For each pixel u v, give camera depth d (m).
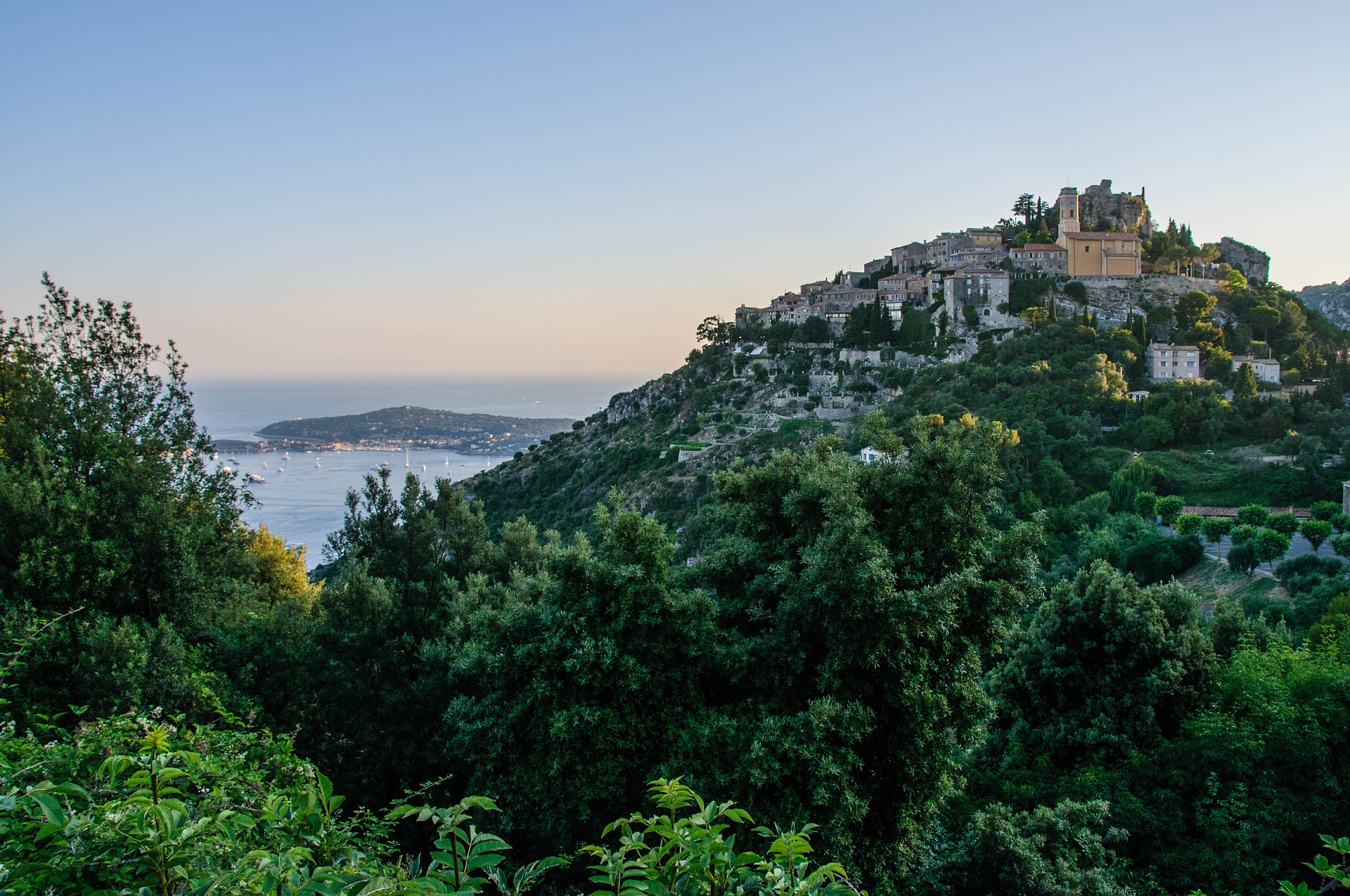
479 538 31.31
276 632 24.73
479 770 20.89
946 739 22.77
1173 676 29.44
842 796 19.05
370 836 10.16
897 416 130.88
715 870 7.05
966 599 22.14
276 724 22.69
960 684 23.02
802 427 144.38
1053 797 27.70
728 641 22.56
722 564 25.23
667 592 21.58
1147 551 77.75
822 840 18.73
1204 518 81.62
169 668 20.58
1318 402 118.25
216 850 7.51
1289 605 59.09
